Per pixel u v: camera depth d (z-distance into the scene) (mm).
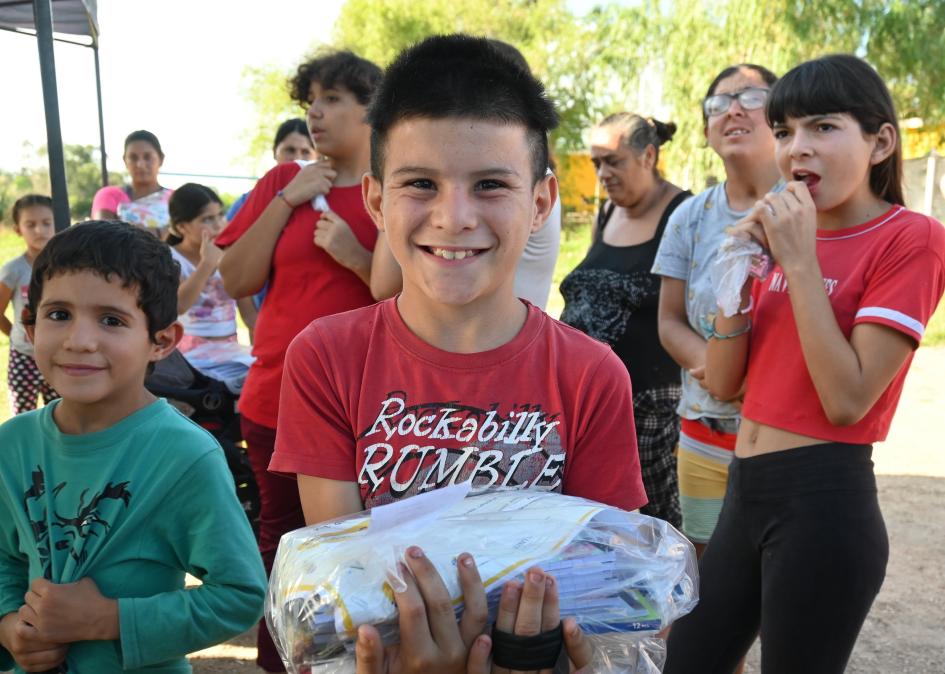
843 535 1825
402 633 1101
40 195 4941
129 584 1614
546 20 21938
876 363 1799
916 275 1816
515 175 1277
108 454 1661
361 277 2670
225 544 1641
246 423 2826
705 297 2732
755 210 1943
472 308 1376
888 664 3201
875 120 1905
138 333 1687
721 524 2090
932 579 3922
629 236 3236
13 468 1724
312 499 1408
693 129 15453
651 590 1200
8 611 1660
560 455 1380
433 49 1288
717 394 2211
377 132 1352
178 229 4496
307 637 1119
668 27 16484
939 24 14688
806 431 1883
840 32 14781
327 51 2832
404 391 1388
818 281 1851
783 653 1875
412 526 1191
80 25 7109
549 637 1120
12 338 5004
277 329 2758
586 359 1405
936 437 6266
